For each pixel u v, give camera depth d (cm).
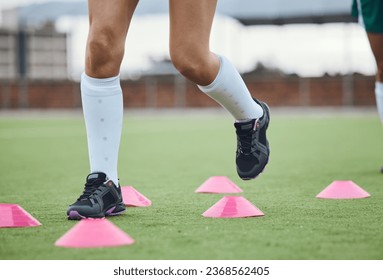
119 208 661
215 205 668
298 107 5472
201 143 2070
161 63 6078
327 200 790
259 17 5875
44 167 1352
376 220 634
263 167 684
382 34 1017
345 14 5584
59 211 719
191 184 1012
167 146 1945
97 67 622
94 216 639
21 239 551
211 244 522
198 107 5684
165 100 5741
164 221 632
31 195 890
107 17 604
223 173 1210
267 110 686
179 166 1353
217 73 631
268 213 681
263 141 680
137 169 1287
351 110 5253
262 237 548
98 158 645
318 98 5428
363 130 2636
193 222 625
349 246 516
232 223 617
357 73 5431
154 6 5916
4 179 1118
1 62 6831
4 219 611
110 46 611
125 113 5338
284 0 5819
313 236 552
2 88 6050
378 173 1137
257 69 6025
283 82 5500
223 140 2202
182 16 596
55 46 7119
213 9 609
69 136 2438
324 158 1478
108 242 517
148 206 744
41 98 6006
